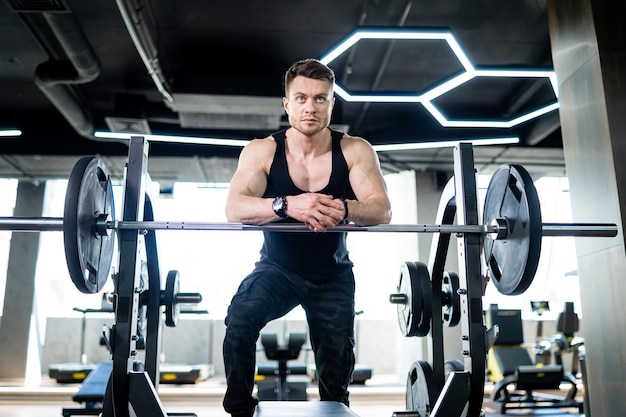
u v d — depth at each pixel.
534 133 5.75
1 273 7.57
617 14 3.20
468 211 1.65
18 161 6.48
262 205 1.50
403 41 4.64
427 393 2.08
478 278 1.61
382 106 5.92
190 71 5.09
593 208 3.16
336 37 4.61
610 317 3.00
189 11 4.25
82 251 1.46
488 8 4.18
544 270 8.18
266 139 1.75
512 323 6.27
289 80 1.62
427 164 6.95
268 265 1.75
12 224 1.58
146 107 5.61
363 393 5.87
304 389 5.11
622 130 3.04
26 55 4.96
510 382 5.30
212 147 6.32
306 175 1.69
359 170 1.68
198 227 1.54
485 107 6.05
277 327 7.88
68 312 7.75
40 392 5.76
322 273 1.75
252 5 4.17
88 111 5.65
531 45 4.74
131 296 1.51
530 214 1.48
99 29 4.50
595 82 3.17
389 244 8.09
